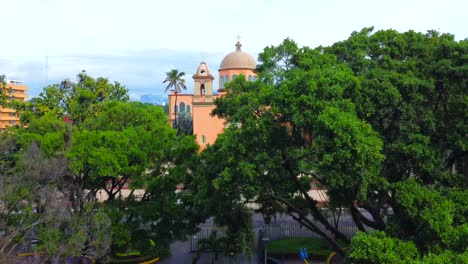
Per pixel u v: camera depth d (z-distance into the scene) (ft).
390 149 49.47
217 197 60.90
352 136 44.09
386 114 51.96
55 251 57.88
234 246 72.43
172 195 74.43
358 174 45.88
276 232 98.84
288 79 54.24
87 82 119.44
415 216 45.29
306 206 69.62
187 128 202.90
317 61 60.80
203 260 86.02
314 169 54.95
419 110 50.42
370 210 58.59
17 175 58.34
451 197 46.68
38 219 60.59
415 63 57.98
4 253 55.47
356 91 49.37
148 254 84.23
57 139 67.21
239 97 56.75
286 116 49.83
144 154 67.72
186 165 74.33
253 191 52.16
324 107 46.73
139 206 71.36
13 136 74.79
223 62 202.39
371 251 41.57
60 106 116.88
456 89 50.26
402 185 47.19
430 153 48.29
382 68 59.41
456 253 40.34
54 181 61.26
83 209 66.33
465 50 50.88
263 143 51.11
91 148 64.49
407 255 41.63
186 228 75.10
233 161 51.57
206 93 184.55
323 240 91.91
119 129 73.87
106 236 62.54
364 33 76.54
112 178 75.10
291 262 82.94
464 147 48.75
